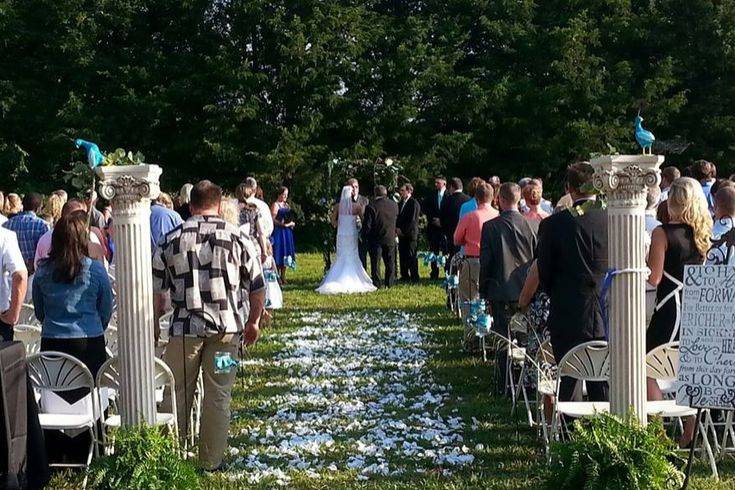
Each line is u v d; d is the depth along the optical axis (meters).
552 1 34.72
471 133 32.44
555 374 6.44
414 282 18.02
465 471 6.04
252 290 6.06
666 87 31.44
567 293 6.11
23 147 31.75
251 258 6.00
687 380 4.93
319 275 21.00
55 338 5.98
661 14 33.09
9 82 31.12
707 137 32.81
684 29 32.75
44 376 5.71
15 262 6.62
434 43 34.88
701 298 4.92
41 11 31.72
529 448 6.58
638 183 5.12
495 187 13.46
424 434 7.00
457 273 11.80
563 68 31.59
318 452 6.55
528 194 8.67
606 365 5.86
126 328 5.43
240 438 7.01
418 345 10.96
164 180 31.70
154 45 33.50
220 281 5.84
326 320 13.20
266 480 5.86
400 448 6.63
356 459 6.35
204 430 5.99
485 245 8.25
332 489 5.68
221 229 5.91
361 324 12.77
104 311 6.14
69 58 31.81
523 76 32.91
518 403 7.92
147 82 31.94
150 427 5.08
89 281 6.06
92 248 6.25
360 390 8.60
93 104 31.91
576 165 6.33
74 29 31.61
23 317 8.79
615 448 4.61
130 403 5.45
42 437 5.30
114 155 5.49
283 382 9.05
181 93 31.34
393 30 33.91
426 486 5.70
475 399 8.18
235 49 32.41
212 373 5.94
